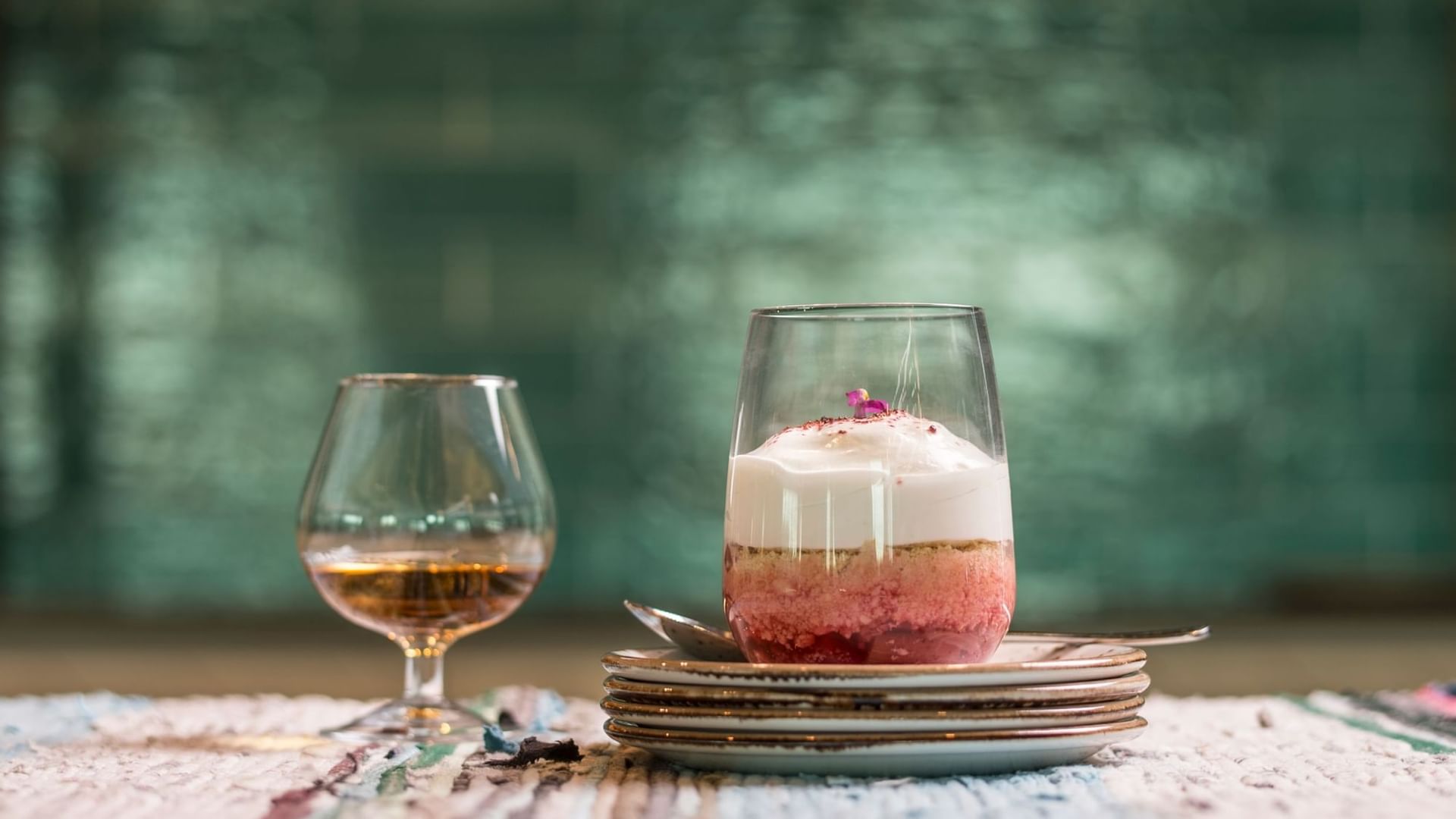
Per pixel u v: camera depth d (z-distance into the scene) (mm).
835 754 558
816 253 2449
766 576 634
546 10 2445
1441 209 2502
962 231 2451
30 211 2428
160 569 2439
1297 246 2492
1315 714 791
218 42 2430
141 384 2438
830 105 2447
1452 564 2494
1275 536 2496
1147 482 2480
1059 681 581
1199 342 2482
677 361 2455
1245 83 2480
